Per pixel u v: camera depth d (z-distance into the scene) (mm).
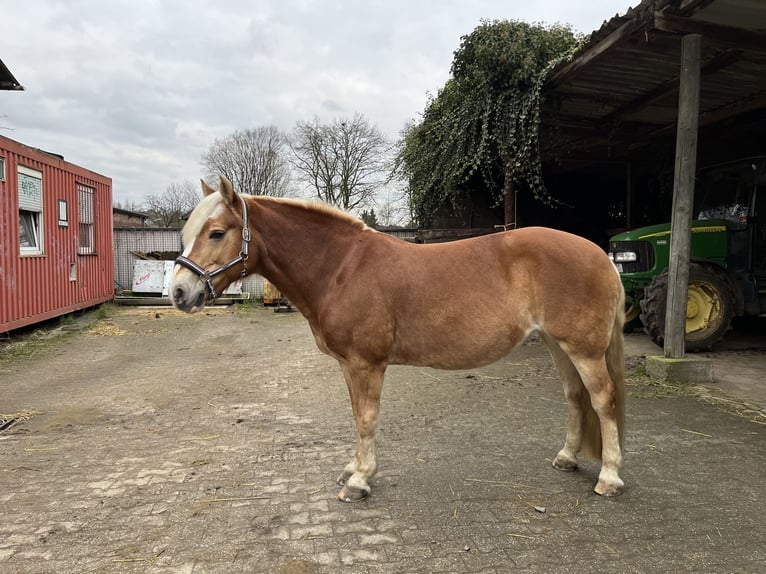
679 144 5027
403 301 2709
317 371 5984
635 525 2477
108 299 13000
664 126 9000
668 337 5234
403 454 3412
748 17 4750
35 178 9148
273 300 12688
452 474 3084
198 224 2658
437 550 2293
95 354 7309
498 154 8062
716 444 3480
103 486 2984
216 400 4816
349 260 2791
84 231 11555
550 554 2250
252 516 2617
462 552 2273
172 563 2217
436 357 2766
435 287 2703
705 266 6414
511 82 7254
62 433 3934
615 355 2783
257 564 2201
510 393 4859
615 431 2768
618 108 8086
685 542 2326
